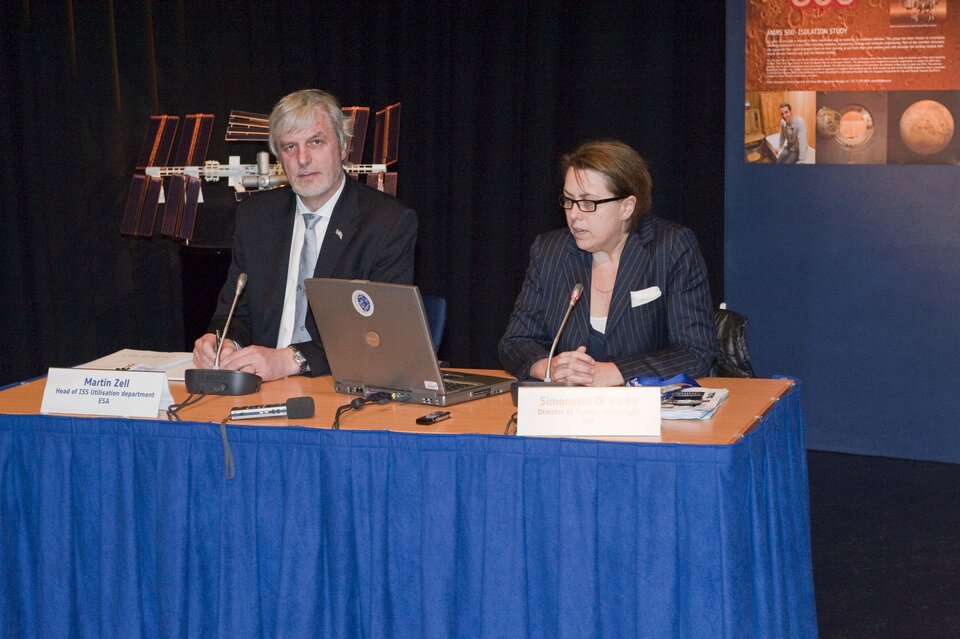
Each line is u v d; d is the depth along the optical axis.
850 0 4.13
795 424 2.58
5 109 4.97
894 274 4.27
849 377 4.41
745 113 4.37
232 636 2.33
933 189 4.15
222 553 2.32
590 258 2.83
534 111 4.73
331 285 2.46
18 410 2.50
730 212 4.46
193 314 4.54
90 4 4.93
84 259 5.12
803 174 4.32
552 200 4.78
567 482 2.10
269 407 2.39
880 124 4.18
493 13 4.75
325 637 2.29
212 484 2.32
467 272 4.96
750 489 2.12
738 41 4.33
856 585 3.29
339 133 3.03
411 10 4.86
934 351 4.27
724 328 3.02
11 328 5.13
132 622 2.38
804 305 4.42
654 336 2.77
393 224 3.06
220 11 4.99
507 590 2.15
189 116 4.87
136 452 2.35
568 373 2.46
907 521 3.80
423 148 4.94
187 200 4.72
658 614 2.07
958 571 3.38
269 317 3.11
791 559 2.40
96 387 2.43
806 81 4.25
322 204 3.08
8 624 2.45
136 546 2.36
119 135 5.02
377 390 2.57
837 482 4.18
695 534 2.04
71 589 2.42
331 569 2.26
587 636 2.11
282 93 5.02
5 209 5.04
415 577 2.24
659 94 4.57
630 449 2.06
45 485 2.40
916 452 4.38
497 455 2.14
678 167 4.62
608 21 4.59
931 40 4.05
